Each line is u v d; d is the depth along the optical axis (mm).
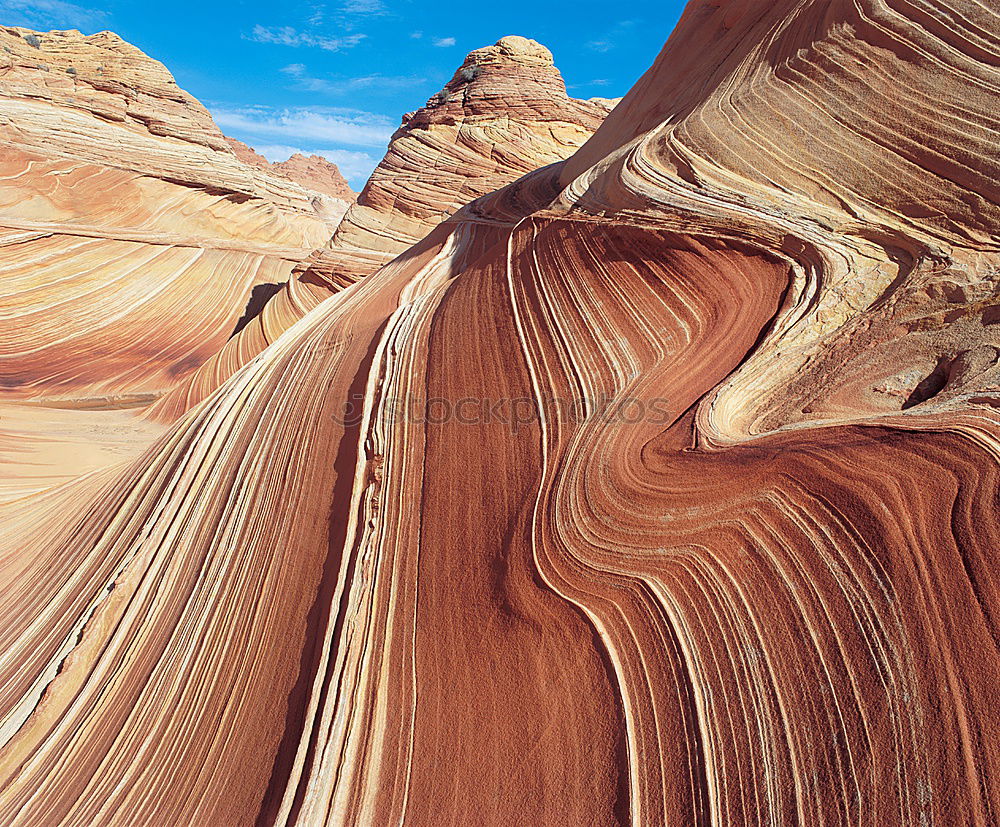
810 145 6336
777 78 7152
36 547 8938
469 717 4363
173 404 17188
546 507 5059
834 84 6453
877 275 5312
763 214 6066
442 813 4004
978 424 3400
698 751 3336
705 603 3736
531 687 4230
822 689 3076
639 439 5004
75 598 7234
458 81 31984
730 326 5695
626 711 3717
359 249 26562
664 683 3662
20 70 33719
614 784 3553
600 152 12891
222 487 7719
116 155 31156
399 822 4109
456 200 28719
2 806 5547
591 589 4324
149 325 24609
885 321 4840
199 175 33812
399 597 5352
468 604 4992
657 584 4008
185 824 4824
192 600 6551
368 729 4672
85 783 5473
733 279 5961
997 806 2406
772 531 3705
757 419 4770
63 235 25188
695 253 6246
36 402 18391
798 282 5551
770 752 3096
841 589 3268
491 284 8172
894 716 2803
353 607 5324
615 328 6344
